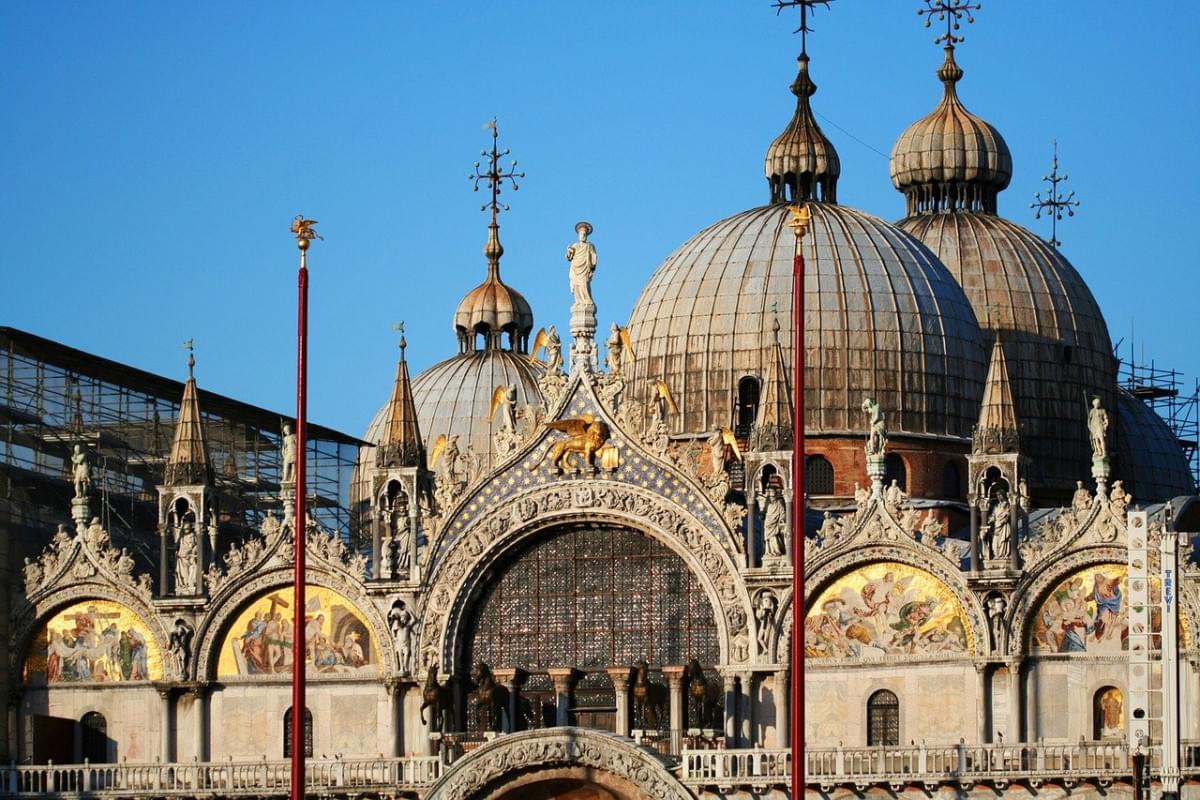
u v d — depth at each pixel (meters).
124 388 157.88
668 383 158.88
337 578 143.25
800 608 116.06
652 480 140.75
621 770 132.75
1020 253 170.25
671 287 161.38
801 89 167.12
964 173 174.12
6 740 144.62
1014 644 135.62
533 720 142.00
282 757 143.00
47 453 152.00
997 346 139.00
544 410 142.25
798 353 118.06
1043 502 165.62
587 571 142.38
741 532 139.75
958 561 136.88
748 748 137.38
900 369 156.00
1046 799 130.75
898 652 137.38
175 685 143.38
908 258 159.75
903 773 131.88
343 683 142.62
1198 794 128.62
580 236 143.00
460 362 192.00
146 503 158.88
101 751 144.75
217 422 166.62
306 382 124.56
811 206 162.88
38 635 145.88
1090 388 168.88
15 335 148.88
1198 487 191.88
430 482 145.50
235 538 159.62
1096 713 135.25
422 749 141.38
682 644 140.88
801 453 117.25
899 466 155.38
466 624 143.00
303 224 124.94
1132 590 120.44
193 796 138.62
